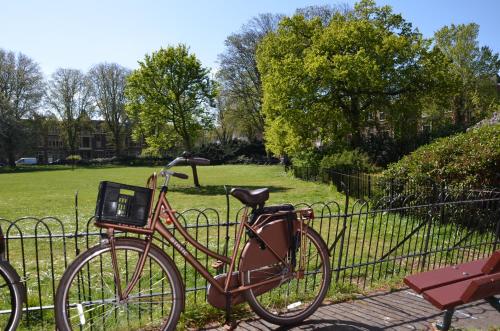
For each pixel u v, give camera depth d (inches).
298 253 181.8
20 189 994.1
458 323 151.9
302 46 1092.5
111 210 120.6
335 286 185.8
